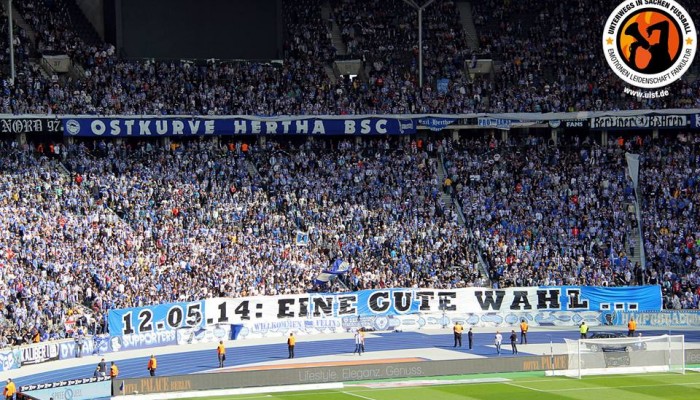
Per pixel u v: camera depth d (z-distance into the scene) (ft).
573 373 212.23
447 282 275.39
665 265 280.10
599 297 272.51
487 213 293.02
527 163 309.22
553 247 284.82
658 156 309.22
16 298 226.58
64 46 308.19
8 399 168.96
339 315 265.75
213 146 302.86
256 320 258.57
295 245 275.59
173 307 248.32
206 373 192.75
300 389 196.65
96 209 265.75
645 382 201.36
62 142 296.51
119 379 185.47
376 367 205.16
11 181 265.13
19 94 285.84
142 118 293.23
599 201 296.92
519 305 272.72
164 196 279.69
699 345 236.63
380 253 278.67
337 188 296.51
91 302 240.32
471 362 210.59
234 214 279.28
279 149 307.78
